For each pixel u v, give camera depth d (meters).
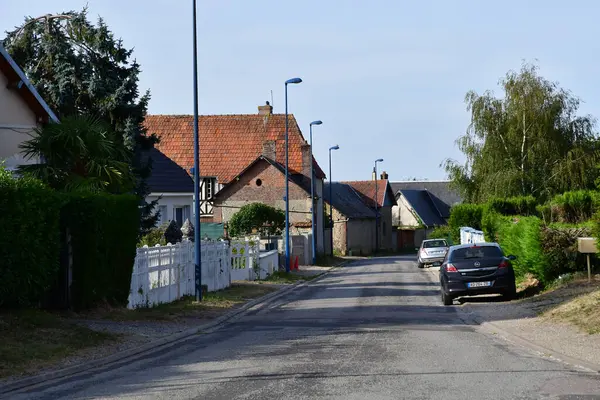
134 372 13.33
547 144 59.59
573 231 27.12
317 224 75.56
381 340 17.02
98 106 35.25
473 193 63.62
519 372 12.17
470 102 63.12
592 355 13.76
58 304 20.28
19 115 27.39
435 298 30.22
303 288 38.38
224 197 73.25
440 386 10.95
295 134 77.00
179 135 76.94
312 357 14.35
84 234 20.38
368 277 46.19
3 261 16.95
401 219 126.31
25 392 11.66
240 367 13.34
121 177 23.70
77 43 35.72
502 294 26.98
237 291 33.94
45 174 22.33
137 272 24.06
